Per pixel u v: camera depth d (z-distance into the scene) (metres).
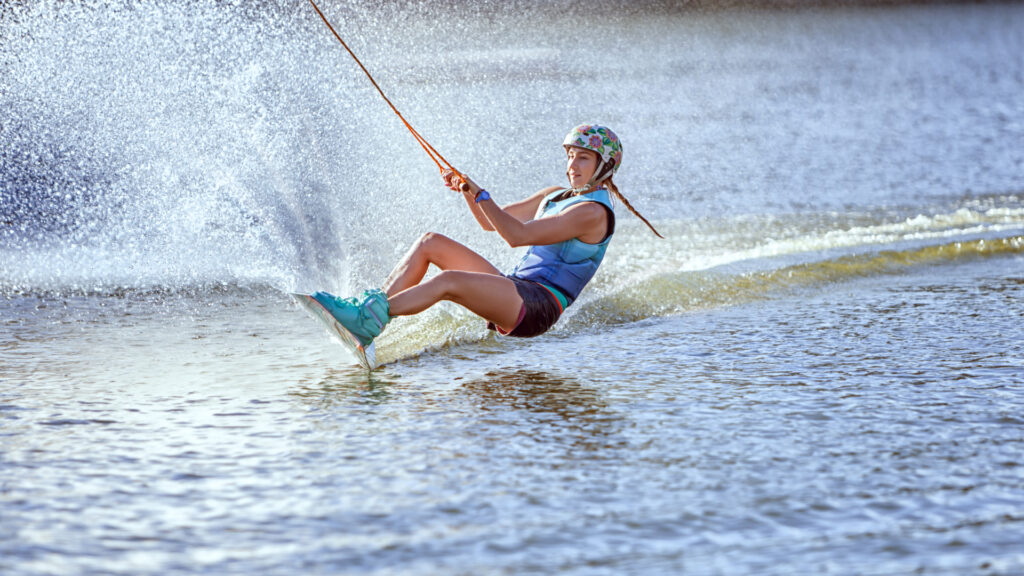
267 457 13.25
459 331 19.84
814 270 26.30
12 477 12.49
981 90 89.56
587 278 17.97
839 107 76.44
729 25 168.88
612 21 103.88
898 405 15.51
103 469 12.79
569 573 10.10
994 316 21.52
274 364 17.88
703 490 12.18
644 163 47.88
